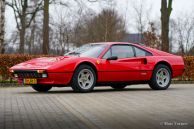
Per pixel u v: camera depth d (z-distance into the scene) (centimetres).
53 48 3750
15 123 642
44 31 2539
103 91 1216
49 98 993
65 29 3703
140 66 1238
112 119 679
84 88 1156
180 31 3612
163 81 1283
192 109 800
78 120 668
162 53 1298
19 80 1162
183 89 1295
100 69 1173
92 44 1250
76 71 1140
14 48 4400
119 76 1203
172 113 747
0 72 1526
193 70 1778
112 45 1216
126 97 1019
